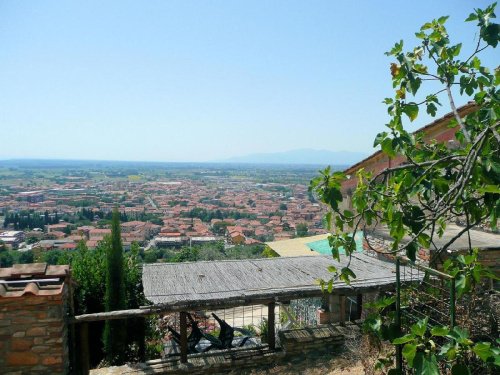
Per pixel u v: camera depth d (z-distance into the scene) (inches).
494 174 112.0
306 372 239.0
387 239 327.0
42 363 211.8
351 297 335.3
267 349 259.6
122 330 309.1
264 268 310.3
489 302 192.7
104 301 317.4
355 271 300.8
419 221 127.1
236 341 334.6
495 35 130.1
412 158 149.6
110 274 309.9
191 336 304.0
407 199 132.1
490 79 147.7
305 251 616.4
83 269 333.1
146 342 356.8
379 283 270.2
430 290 171.6
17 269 226.8
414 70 144.3
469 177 109.9
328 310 343.9
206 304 243.4
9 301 207.9
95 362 326.0
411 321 172.7
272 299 253.3
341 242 140.3
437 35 147.7
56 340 212.5
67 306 231.1
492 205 111.3
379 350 192.7
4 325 209.2
